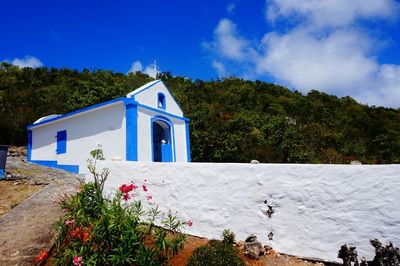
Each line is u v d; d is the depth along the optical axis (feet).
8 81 120.06
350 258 15.99
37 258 14.75
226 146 68.59
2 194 26.86
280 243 17.99
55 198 25.32
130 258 12.46
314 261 16.93
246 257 17.10
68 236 14.48
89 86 74.33
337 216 17.02
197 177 21.38
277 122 90.48
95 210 14.69
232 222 19.57
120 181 24.39
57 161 45.37
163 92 45.52
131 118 36.99
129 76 134.00
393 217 15.76
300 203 17.98
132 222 13.64
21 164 43.09
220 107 123.03
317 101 182.60
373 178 16.53
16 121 72.38
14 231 19.08
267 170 19.15
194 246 18.56
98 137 40.16
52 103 88.79
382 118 165.99
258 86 180.24
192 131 71.05
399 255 15.03
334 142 114.01
